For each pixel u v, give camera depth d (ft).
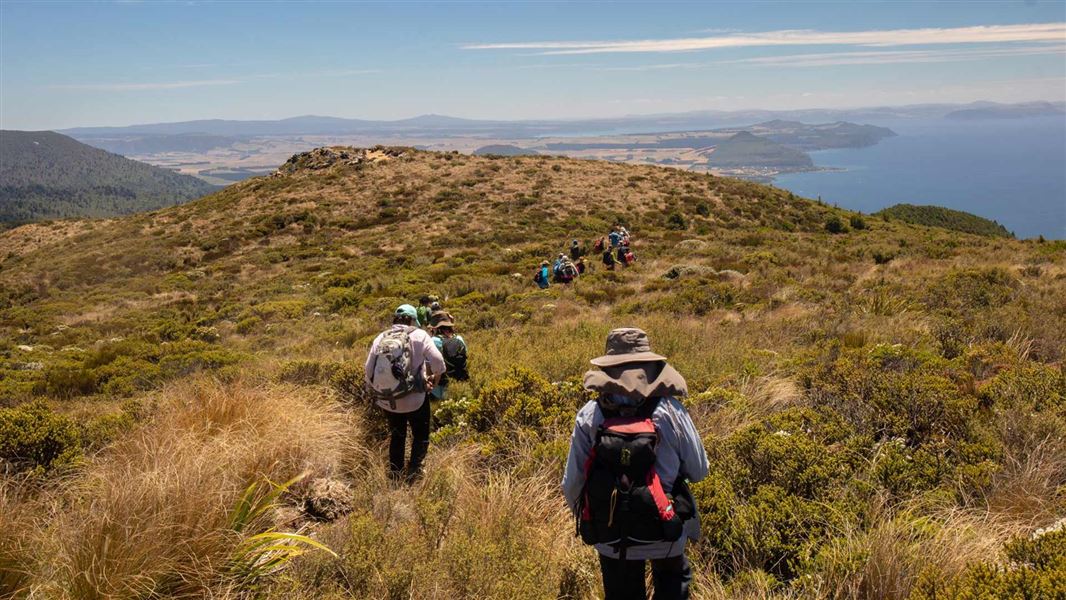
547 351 33.27
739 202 181.57
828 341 32.48
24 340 86.63
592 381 8.45
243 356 50.24
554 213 168.86
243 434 15.61
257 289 112.78
